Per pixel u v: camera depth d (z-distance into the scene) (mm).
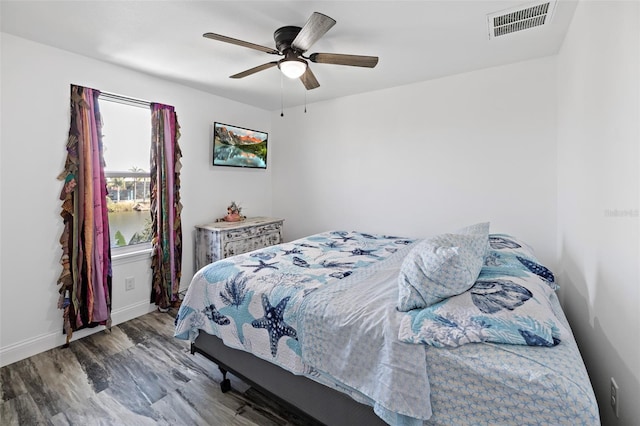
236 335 1695
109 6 1768
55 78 2283
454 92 2936
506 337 1015
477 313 1124
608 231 1317
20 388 1853
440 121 3029
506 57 2527
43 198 2250
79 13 1835
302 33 1712
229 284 1783
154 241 2938
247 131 3873
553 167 2553
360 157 3576
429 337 1082
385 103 3352
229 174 3812
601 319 1409
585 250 1693
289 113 4172
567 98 2148
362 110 3523
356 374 1242
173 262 3062
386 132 3369
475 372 982
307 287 1631
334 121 3750
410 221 3277
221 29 2035
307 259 2188
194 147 3379
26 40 2141
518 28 2051
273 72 2852
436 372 1048
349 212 3711
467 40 2217
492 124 2777
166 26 1997
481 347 1021
